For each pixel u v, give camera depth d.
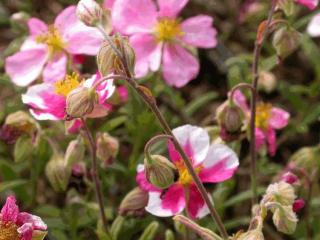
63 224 0.30
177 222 0.25
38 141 0.28
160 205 0.24
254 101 0.26
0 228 0.22
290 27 0.26
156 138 0.21
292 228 0.22
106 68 0.21
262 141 0.30
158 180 0.22
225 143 0.27
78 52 0.28
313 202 0.31
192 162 0.24
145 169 0.22
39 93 0.24
